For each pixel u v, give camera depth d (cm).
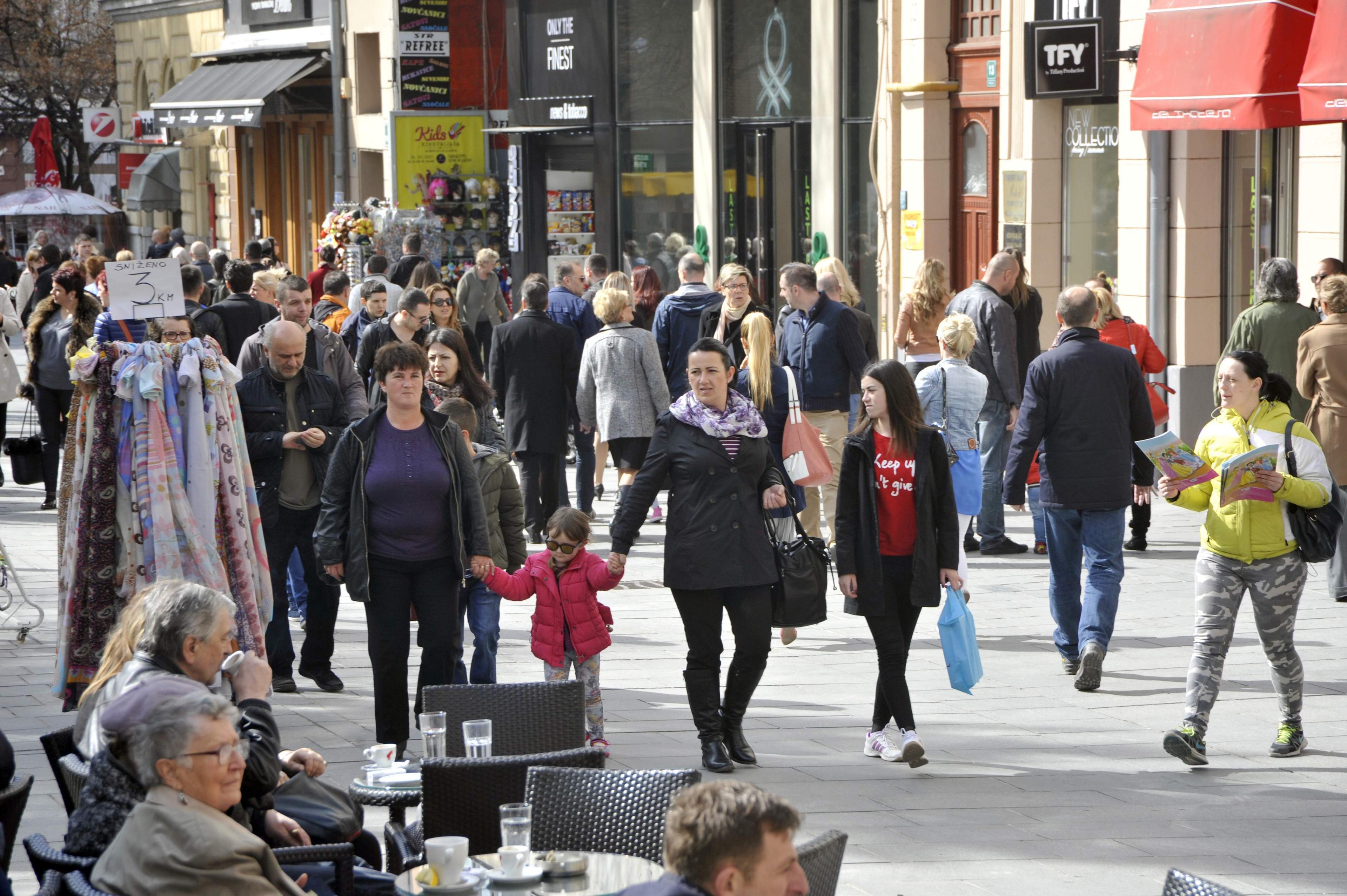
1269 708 3084
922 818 2452
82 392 2883
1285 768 2720
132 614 1909
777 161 7756
